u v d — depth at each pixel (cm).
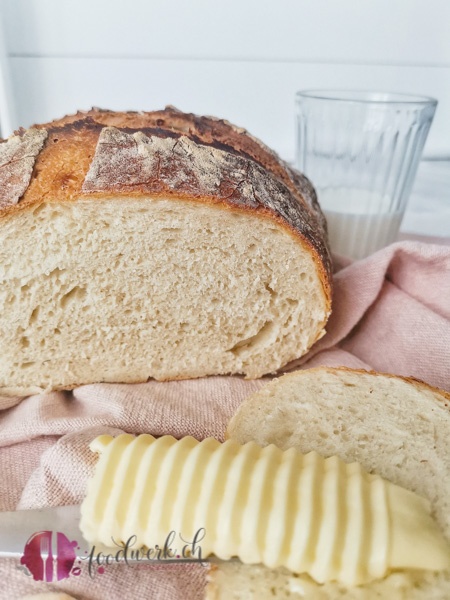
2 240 16
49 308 18
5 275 17
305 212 20
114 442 13
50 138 18
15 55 35
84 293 18
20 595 12
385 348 21
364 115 26
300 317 19
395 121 26
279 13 35
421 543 12
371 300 21
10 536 13
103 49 36
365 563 12
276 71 37
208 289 18
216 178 17
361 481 13
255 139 22
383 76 37
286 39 36
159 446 13
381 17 35
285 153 39
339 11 35
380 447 15
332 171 28
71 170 17
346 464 14
